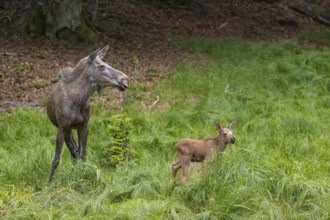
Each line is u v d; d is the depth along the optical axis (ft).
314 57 68.74
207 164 35.06
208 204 33.04
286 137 48.19
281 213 32.42
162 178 37.22
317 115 53.01
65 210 32.89
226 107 55.31
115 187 35.60
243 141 46.70
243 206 32.19
